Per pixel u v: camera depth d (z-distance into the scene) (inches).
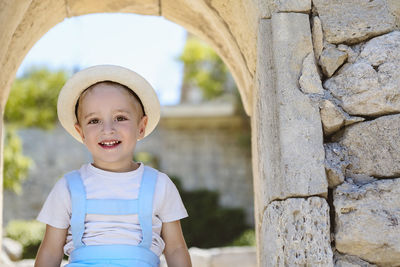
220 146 473.4
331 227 84.2
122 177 90.8
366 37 92.0
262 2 92.4
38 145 463.5
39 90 475.5
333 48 91.8
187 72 512.4
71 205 88.5
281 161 84.8
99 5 131.8
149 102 97.3
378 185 83.9
